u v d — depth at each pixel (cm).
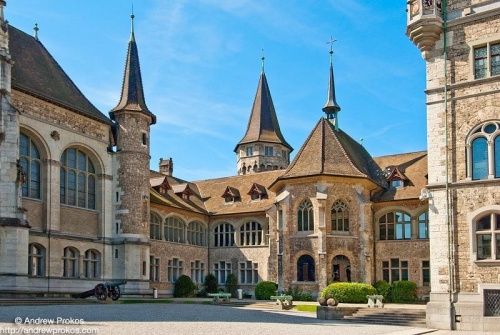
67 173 4156
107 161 4491
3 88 3534
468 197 2662
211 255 5497
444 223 2698
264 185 5559
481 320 2544
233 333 1925
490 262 2573
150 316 2502
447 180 2709
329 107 5428
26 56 4197
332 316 2895
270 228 4741
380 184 4806
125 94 4697
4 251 3438
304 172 4447
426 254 4462
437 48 2798
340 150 4591
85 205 4303
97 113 4491
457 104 2734
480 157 2669
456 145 2719
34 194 3884
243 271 5312
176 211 5138
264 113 8156
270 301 4138
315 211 4350
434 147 2766
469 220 2645
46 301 3144
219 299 4456
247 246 5312
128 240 4403
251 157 8025
